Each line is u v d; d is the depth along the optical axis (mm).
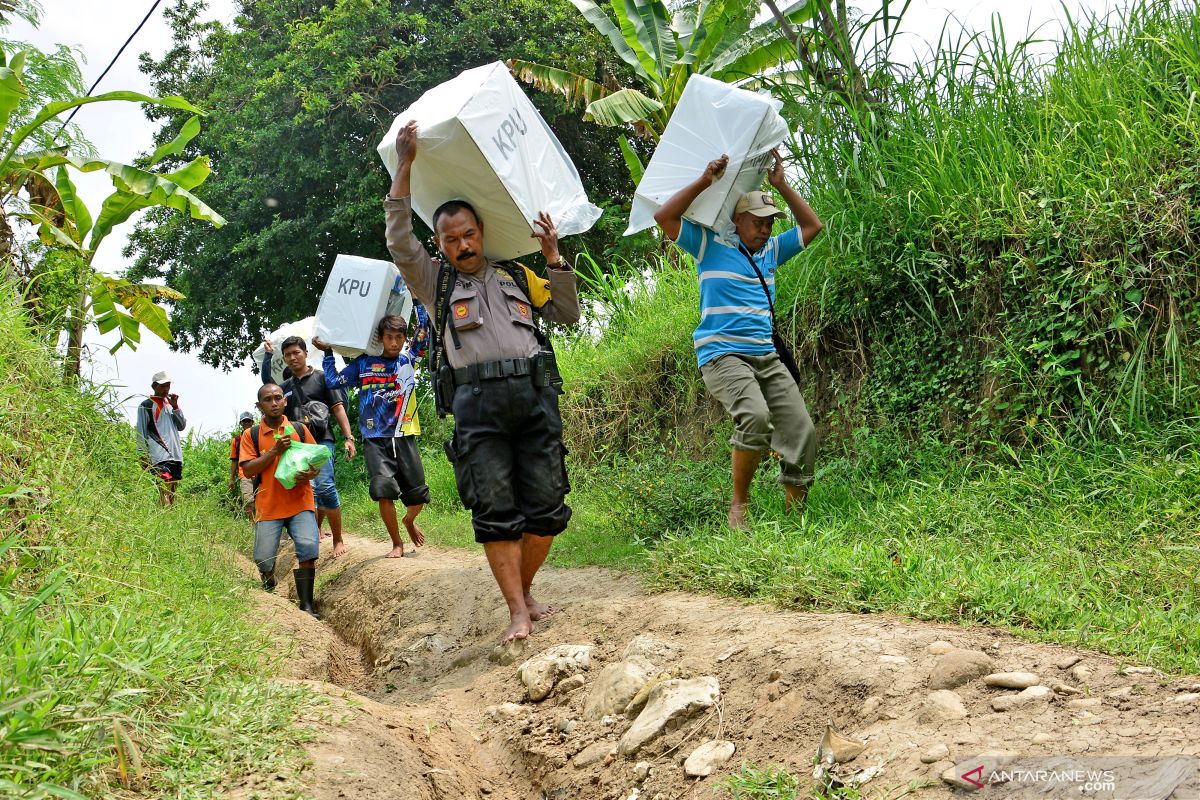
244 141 19547
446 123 4371
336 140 19156
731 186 5371
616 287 11422
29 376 5000
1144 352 5402
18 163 7922
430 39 19766
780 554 4879
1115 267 5598
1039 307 5871
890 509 5496
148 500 6070
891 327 6875
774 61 12484
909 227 6742
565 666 4469
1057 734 2658
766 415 5555
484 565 7402
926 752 2697
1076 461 5289
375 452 8383
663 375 9531
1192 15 6129
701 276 5785
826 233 6902
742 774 3027
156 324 9375
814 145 7688
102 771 2498
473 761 3961
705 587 5066
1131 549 4391
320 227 19000
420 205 4738
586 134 20406
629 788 3389
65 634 2947
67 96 8938
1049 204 6008
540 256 19594
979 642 3479
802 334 7500
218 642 3803
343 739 3164
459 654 5555
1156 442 5121
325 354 9055
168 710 2945
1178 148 5707
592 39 19406
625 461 8820
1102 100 6270
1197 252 5316
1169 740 2496
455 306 4590
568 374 11055
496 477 4656
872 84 7488
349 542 9953
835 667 3385
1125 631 3492
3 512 4055
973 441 6055
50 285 6703
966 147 6770
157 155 8977
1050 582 4105
